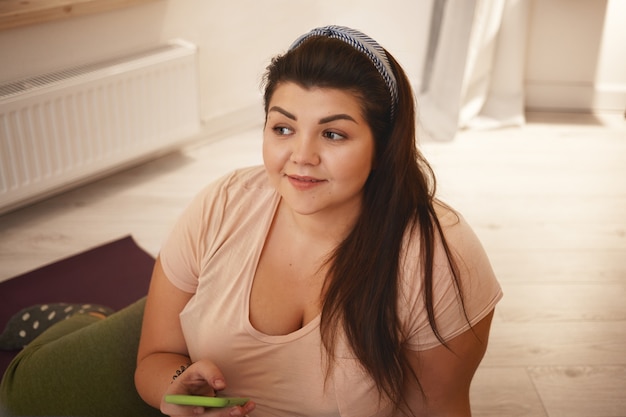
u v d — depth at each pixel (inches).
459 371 45.0
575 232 114.2
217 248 45.7
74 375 48.7
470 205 120.4
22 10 97.0
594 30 150.0
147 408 50.6
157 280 49.0
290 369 44.7
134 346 51.3
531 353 88.3
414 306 42.4
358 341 42.1
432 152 138.6
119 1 108.1
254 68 138.6
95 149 110.9
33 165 104.0
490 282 43.9
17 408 48.0
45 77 104.1
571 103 158.2
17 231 106.7
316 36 39.6
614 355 88.5
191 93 120.4
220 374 41.6
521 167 134.3
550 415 79.4
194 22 124.1
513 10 143.2
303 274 44.3
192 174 125.7
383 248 42.2
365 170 39.7
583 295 99.3
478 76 147.8
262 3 132.8
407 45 153.2
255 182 46.8
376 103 38.7
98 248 103.7
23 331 73.5
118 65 109.3
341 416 45.2
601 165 136.3
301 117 38.1
